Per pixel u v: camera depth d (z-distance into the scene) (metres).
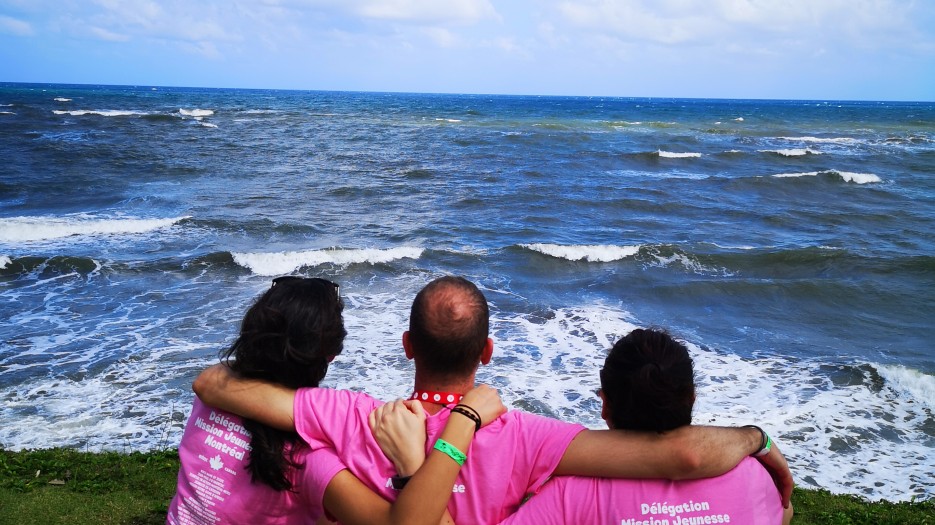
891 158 39.16
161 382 8.53
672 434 2.08
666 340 2.17
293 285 2.25
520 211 22.42
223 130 46.56
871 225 22.02
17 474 5.40
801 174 30.59
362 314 11.53
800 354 10.64
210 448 2.17
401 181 27.42
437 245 17.50
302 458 2.12
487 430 2.10
